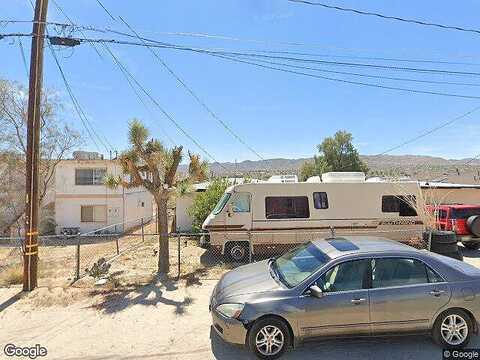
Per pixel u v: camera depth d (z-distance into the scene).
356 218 13.49
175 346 5.91
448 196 19.67
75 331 6.56
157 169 10.69
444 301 5.56
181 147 10.88
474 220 13.20
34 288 9.12
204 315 7.25
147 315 7.28
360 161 49.59
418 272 5.69
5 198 31.80
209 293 8.62
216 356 5.55
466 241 13.36
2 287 9.33
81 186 33.41
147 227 34.34
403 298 5.50
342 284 5.55
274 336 5.40
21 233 32.03
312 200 13.41
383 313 5.47
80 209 33.41
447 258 6.13
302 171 50.19
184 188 10.48
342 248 6.10
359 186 13.62
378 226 13.54
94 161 33.09
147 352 5.71
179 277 10.00
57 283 9.60
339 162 49.03
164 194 10.62
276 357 5.38
